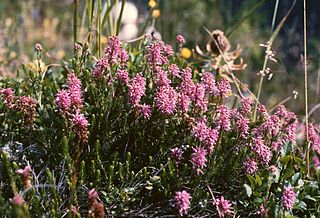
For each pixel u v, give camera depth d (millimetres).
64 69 893
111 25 995
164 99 707
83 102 764
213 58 973
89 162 719
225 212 656
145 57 868
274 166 710
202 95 735
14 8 1841
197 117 749
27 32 1672
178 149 712
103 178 719
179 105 731
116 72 778
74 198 658
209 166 695
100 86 755
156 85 759
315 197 754
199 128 681
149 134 737
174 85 800
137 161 732
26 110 750
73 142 712
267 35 2049
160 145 729
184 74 746
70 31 1797
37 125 772
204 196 700
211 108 796
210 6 2061
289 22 2271
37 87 818
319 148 814
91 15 943
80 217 659
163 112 710
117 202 693
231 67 974
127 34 1338
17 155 733
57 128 738
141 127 732
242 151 729
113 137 754
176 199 630
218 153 719
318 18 2238
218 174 720
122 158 742
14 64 1197
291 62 1963
